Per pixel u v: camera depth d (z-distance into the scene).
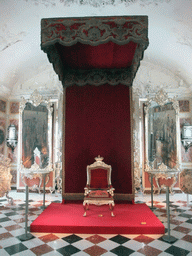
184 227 4.62
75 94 6.57
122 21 3.97
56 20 4.04
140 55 4.60
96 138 6.41
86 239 3.97
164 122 7.12
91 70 6.51
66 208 5.62
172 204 6.63
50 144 7.56
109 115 6.48
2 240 3.95
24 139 7.66
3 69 7.84
